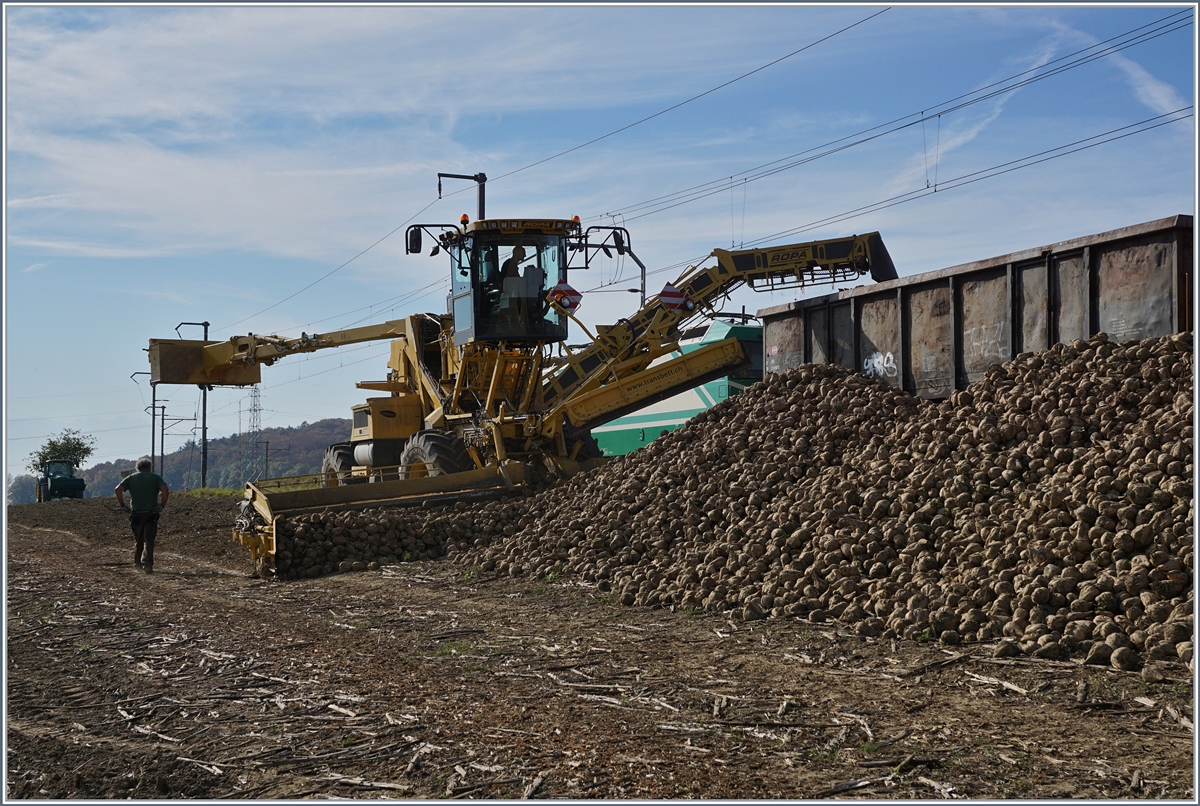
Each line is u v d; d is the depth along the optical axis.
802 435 11.59
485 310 15.97
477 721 5.66
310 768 4.97
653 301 17.59
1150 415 8.62
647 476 12.55
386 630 8.59
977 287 12.38
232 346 22.64
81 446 57.41
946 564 8.16
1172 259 9.91
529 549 11.85
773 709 5.76
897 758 4.87
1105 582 6.95
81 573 13.26
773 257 19.25
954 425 10.26
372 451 18.98
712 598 8.89
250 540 13.05
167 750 5.33
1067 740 5.07
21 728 5.84
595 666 6.97
